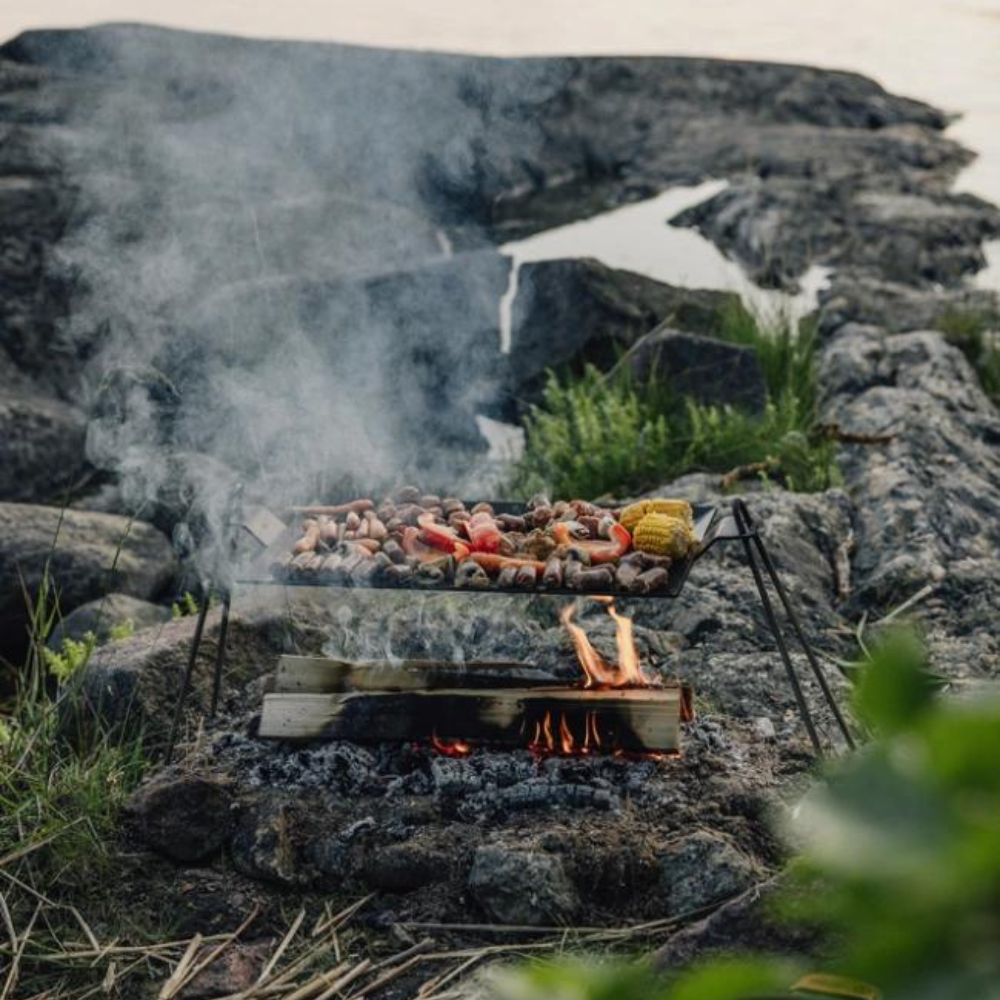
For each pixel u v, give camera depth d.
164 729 1.47
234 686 1.54
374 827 1.25
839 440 2.17
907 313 2.97
